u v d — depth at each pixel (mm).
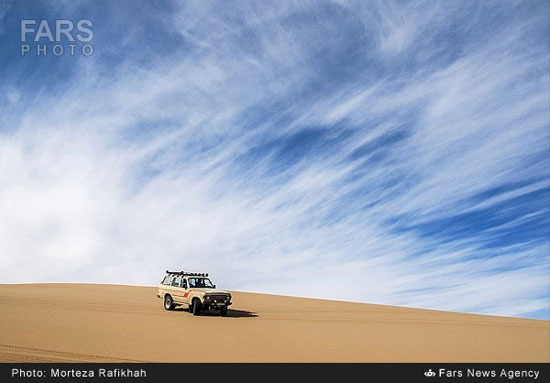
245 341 20016
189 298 26703
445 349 21125
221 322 24281
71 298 33000
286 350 18938
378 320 30125
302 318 28891
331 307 39750
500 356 20312
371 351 19734
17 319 20484
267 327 23766
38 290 39938
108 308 27406
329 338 21969
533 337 25984
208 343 19125
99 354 15992
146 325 21641
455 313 41438
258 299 44281
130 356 16047
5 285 45344
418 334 24516
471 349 21500
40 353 15469
